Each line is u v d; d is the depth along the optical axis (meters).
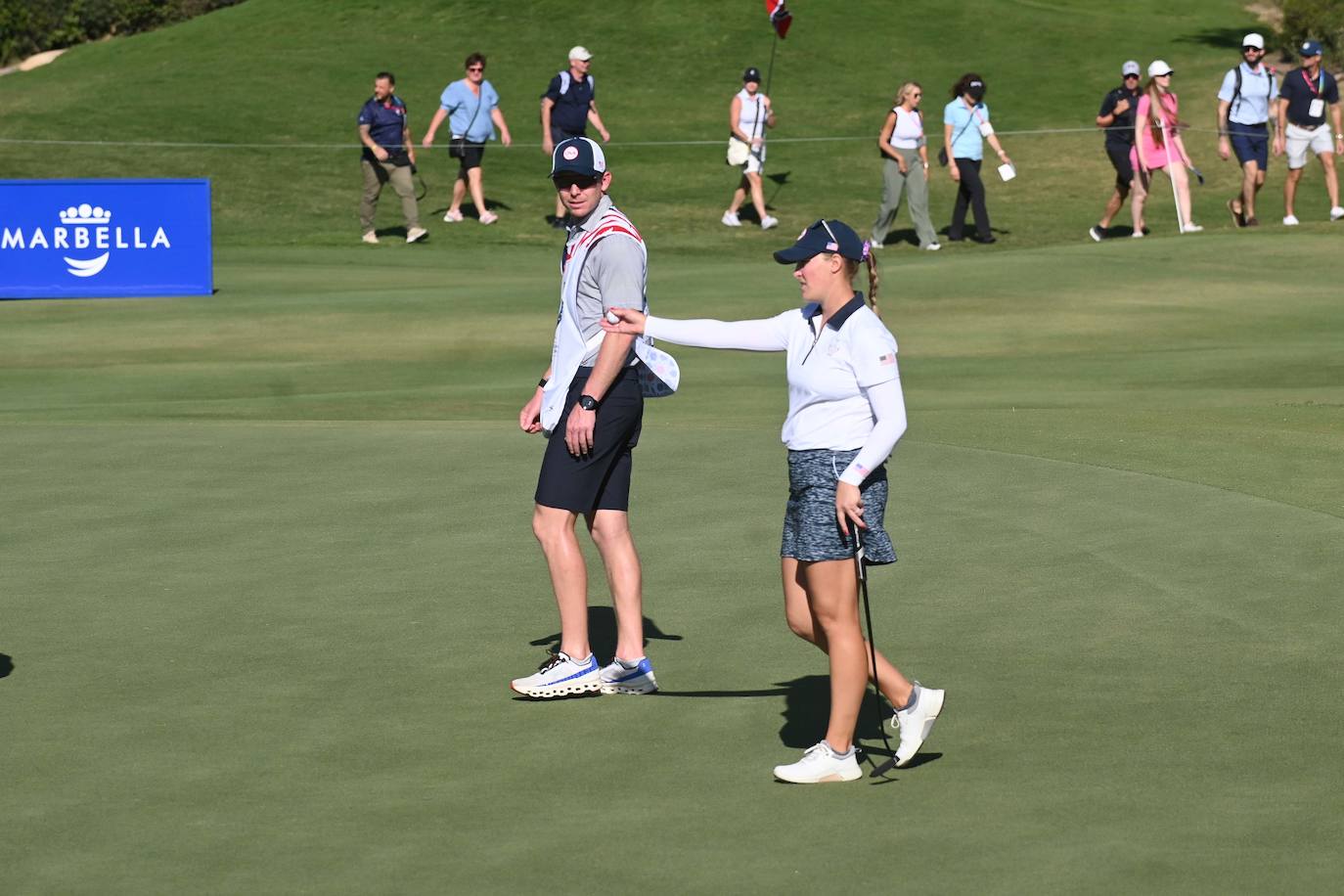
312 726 21.08
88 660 23.89
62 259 68.81
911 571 28.09
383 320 62.50
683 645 24.66
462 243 84.12
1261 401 45.25
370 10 153.62
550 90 81.50
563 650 22.41
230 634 25.16
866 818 17.80
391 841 17.23
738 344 19.56
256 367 54.75
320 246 83.00
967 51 138.62
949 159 82.88
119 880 16.27
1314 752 19.67
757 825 17.64
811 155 109.38
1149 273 70.06
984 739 20.39
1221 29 146.00
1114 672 22.94
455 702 22.06
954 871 16.27
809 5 147.25
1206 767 19.25
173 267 69.25
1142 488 33.16
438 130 115.75
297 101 121.38
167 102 119.00
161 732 20.84
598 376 21.89
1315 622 24.92
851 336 18.61
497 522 31.81
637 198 96.94
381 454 38.06
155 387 51.22
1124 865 16.34
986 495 33.06
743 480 34.84
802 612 19.59
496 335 59.88
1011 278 69.25
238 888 16.06
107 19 187.75
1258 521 30.50
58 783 19.06
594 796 18.58
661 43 139.12
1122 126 81.25
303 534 31.12
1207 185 98.69
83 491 34.66
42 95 127.38
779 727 21.05
